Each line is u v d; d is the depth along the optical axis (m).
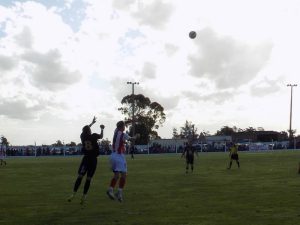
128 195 16.30
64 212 12.30
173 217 11.23
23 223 10.62
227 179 23.16
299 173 26.73
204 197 15.41
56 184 21.75
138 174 28.06
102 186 20.39
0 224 10.49
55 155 79.69
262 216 11.20
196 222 10.45
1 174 29.89
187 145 28.97
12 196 16.47
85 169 14.01
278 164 37.56
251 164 38.31
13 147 77.12
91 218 11.25
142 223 10.41
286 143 92.94
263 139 115.94
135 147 86.31
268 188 18.16
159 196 15.91
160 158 59.25
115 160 14.02
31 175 28.66
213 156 60.62
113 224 10.34
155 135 127.06
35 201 14.88
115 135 14.11
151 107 124.75
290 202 13.73
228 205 13.27
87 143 13.91
